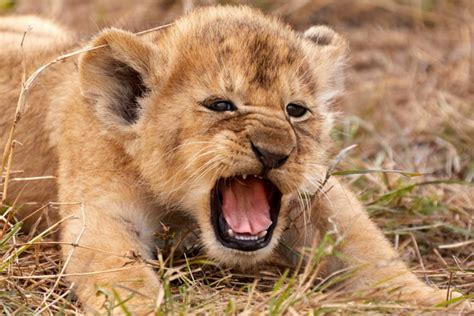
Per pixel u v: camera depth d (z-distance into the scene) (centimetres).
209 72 1084
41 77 1255
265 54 1095
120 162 1135
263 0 1977
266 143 1037
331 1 2019
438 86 1806
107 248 1077
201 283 1074
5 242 1109
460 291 1133
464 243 1248
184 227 1171
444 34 1967
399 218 1364
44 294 1050
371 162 1566
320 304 965
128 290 989
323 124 1156
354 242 1151
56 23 1614
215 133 1061
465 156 1593
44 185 1228
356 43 1938
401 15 2017
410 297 1073
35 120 1238
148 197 1138
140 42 1116
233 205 1084
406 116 1711
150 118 1109
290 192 1074
